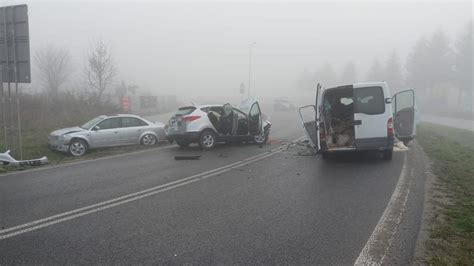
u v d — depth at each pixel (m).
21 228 5.34
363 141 10.61
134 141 14.51
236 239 4.91
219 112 14.16
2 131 16.45
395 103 13.11
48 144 13.81
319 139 10.98
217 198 6.93
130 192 7.38
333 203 6.57
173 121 13.88
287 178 8.68
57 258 4.35
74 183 8.26
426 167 9.94
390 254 4.43
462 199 6.72
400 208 6.23
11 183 8.33
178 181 8.37
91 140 13.21
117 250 4.57
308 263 4.21
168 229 5.28
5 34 11.12
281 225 5.43
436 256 4.34
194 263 4.21
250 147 14.17
